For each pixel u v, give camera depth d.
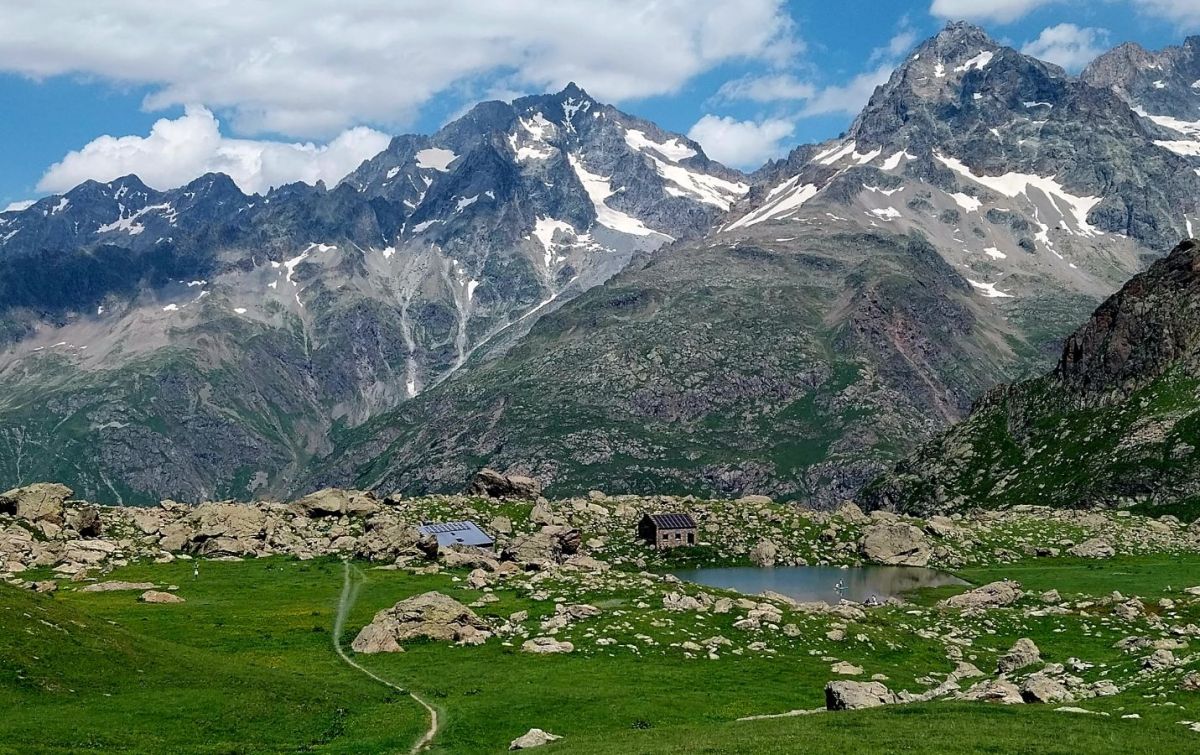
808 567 195.12
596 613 109.00
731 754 56.03
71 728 66.12
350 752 67.25
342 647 99.19
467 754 66.69
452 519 195.38
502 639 101.75
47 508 168.00
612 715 76.06
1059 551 198.75
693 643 99.06
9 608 84.00
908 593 164.62
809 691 84.62
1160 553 193.25
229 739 68.81
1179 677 68.62
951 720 61.34
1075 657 99.12
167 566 147.00
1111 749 52.59
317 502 191.00
